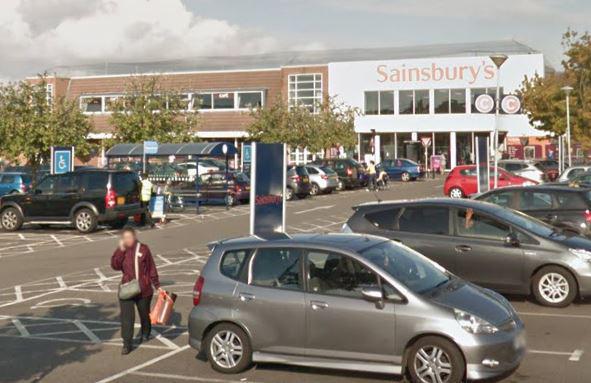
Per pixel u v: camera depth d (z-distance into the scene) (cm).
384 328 748
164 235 2244
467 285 822
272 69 5947
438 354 730
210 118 5941
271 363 854
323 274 793
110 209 2317
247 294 812
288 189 3538
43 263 1733
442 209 1188
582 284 1105
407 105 5809
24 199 2398
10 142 3603
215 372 834
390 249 841
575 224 1489
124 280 927
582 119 3738
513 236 1136
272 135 4881
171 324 1084
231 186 3173
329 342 774
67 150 2758
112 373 843
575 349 893
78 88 6125
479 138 2291
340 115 5375
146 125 4306
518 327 761
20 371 856
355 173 4181
